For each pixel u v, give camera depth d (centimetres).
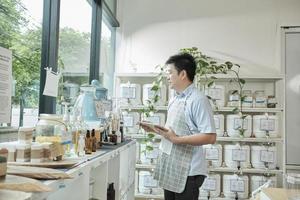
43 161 113
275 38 349
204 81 310
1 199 60
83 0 273
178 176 192
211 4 360
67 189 135
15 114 155
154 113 311
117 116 234
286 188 111
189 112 194
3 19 146
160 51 363
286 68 349
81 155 143
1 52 102
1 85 102
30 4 171
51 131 129
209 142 185
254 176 303
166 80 312
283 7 351
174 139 190
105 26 347
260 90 337
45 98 180
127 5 372
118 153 197
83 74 277
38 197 72
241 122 300
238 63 350
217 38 356
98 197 165
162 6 367
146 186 305
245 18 354
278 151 313
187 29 361
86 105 200
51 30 188
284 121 303
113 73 356
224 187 303
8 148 109
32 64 174
